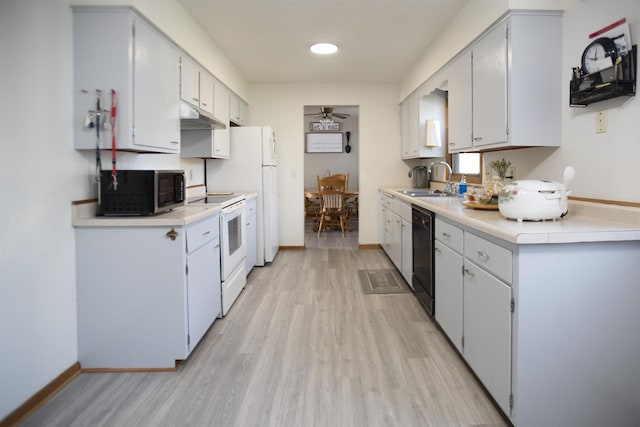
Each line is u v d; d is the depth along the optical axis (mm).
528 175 2516
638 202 1672
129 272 2092
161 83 2475
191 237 2207
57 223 1945
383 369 2113
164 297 2102
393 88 5262
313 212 8531
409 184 5355
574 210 2018
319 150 8719
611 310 1521
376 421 1675
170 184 2424
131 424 1664
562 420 1540
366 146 5312
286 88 5230
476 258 1898
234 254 3230
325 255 5008
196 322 2295
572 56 2076
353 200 8523
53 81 1917
